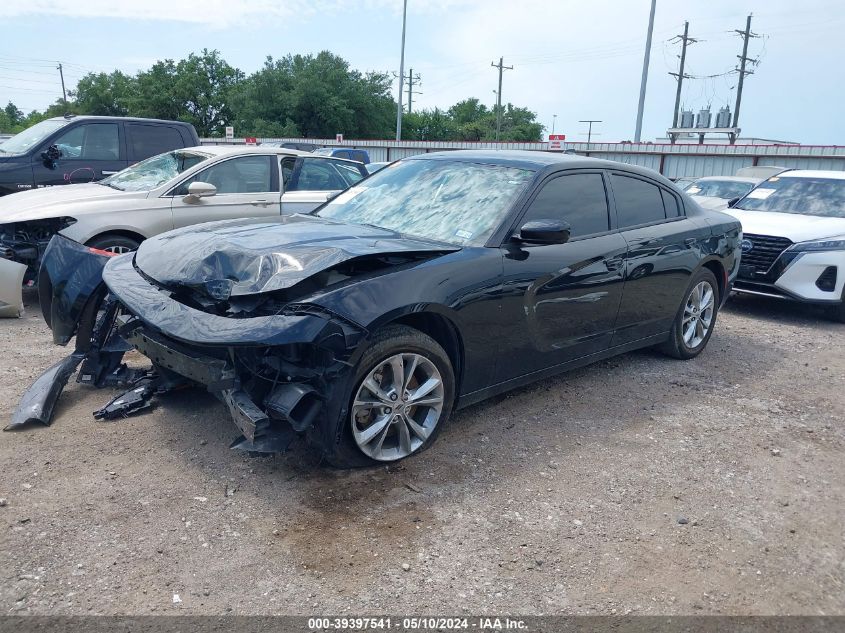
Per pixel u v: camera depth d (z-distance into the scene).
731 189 12.66
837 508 3.52
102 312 4.44
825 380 5.59
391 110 62.06
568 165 4.57
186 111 59.09
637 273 4.84
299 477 3.43
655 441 4.16
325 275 3.34
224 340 2.99
